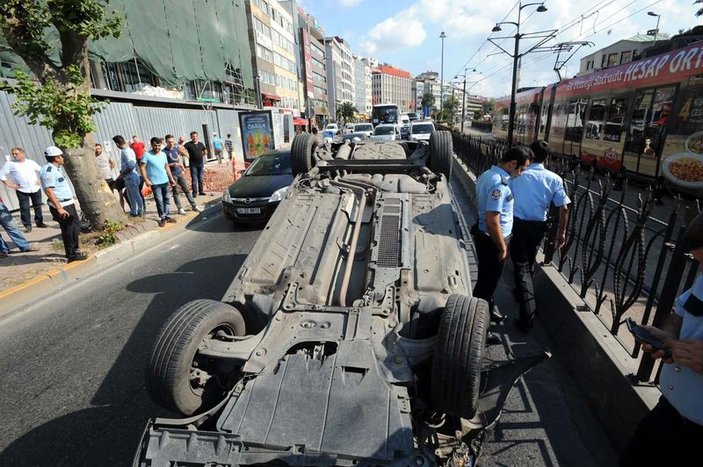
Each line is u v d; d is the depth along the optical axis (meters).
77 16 7.38
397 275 3.35
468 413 2.53
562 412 3.25
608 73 13.17
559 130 17.05
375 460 2.06
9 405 3.69
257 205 8.89
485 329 2.56
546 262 5.08
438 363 2.49
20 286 5.88
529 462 2.81
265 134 16.69
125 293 6.02
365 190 4.60
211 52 26.19
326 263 3.62
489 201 3.79
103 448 3.16
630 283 5.10
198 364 2.93
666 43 12.30
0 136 10.46
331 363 2.53
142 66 20.28
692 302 1.80
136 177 9.57
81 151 7.93
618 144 12.22
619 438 2.85
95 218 8.33
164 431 2.21
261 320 3.23
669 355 1.80
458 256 3.63
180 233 9.27
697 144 9.08
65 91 7.36
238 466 2.08
